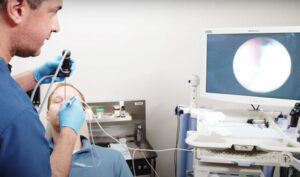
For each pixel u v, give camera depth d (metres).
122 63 2.24
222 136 1.22
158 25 2.23
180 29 2.26
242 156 1.17
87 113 1.67
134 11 2.18
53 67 1.23
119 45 2.21
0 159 0.63
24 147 0.64
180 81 2.35
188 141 1.15
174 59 2.30
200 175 1.22
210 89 1.53
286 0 2.30
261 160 1.14
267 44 1.34
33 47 0.74
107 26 2.16
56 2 0.76
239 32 1.38
